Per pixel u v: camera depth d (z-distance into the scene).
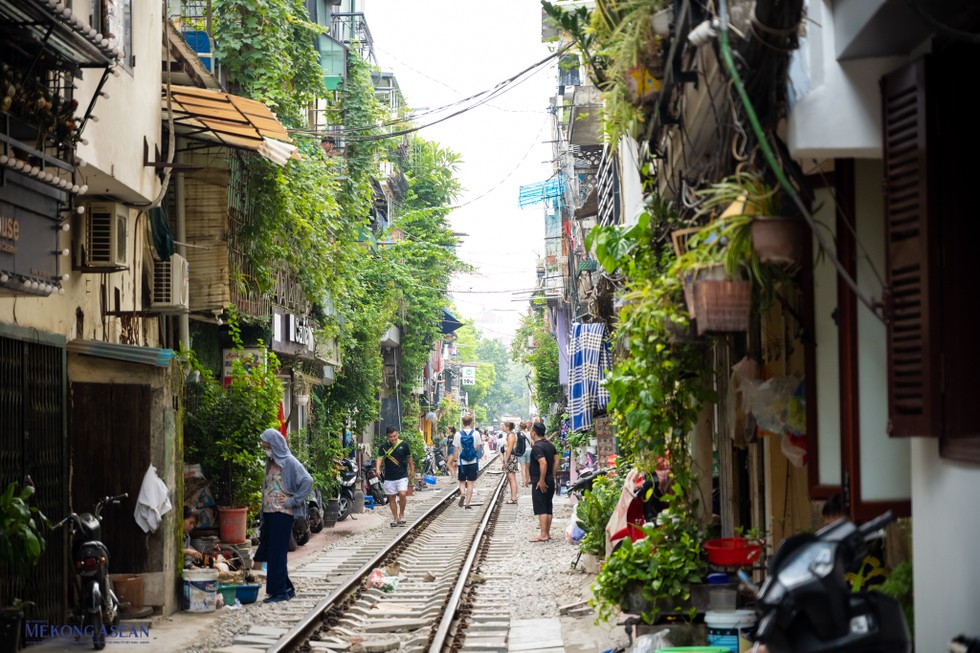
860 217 6.41
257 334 21.59
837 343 6.64
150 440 12.80
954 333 5.30
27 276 9.12
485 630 12.23
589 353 21.34
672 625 8.77
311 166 21.11
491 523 25.78
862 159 6.45
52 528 10.16
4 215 8.67
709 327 6.71
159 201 14.07
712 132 8.06
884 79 5.78
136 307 14.91
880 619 4.76
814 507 9.04
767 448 9.48
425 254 44.97
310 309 27.61
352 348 31.92
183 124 15.27
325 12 33.38
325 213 21.89
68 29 8.95
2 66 8.64
